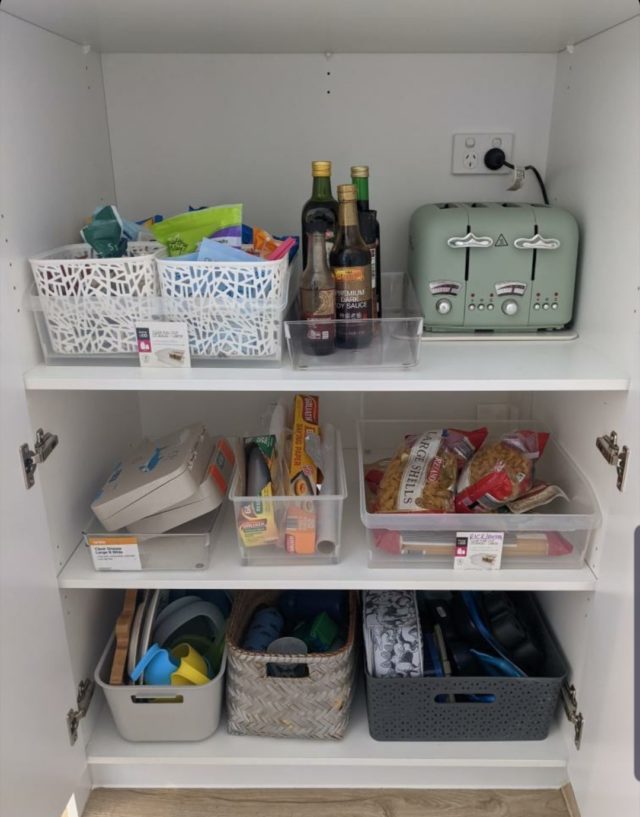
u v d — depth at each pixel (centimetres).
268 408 145
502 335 122
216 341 106
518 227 116
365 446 154
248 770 129
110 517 116
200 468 122
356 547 123
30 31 102
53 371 104
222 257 103
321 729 125
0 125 93
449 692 123
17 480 98
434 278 119
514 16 101
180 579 115
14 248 97
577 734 121
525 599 145
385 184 139
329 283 107
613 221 107
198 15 100
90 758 125
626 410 102
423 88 132
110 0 91
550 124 134
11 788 95
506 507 122
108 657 129
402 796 129
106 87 132
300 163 137
